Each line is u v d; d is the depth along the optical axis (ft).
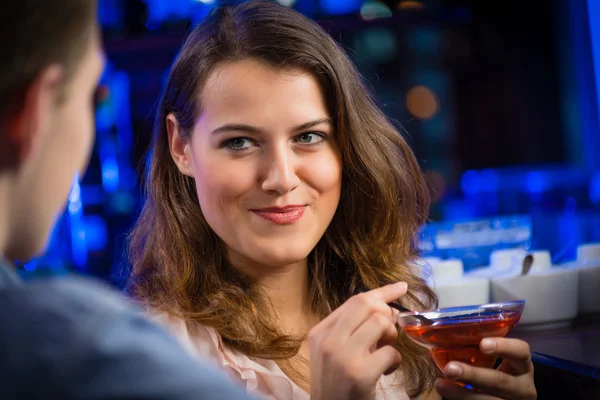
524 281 5.94
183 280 5.12
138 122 15.47
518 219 9.14
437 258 7.79
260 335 4.97
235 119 4.70
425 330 3.90
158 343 2.14
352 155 5.32
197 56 4.95
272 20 4.87
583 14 15.52
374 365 3.93
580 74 16.25
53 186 2.42
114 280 6.41
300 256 4.88
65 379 2.01
